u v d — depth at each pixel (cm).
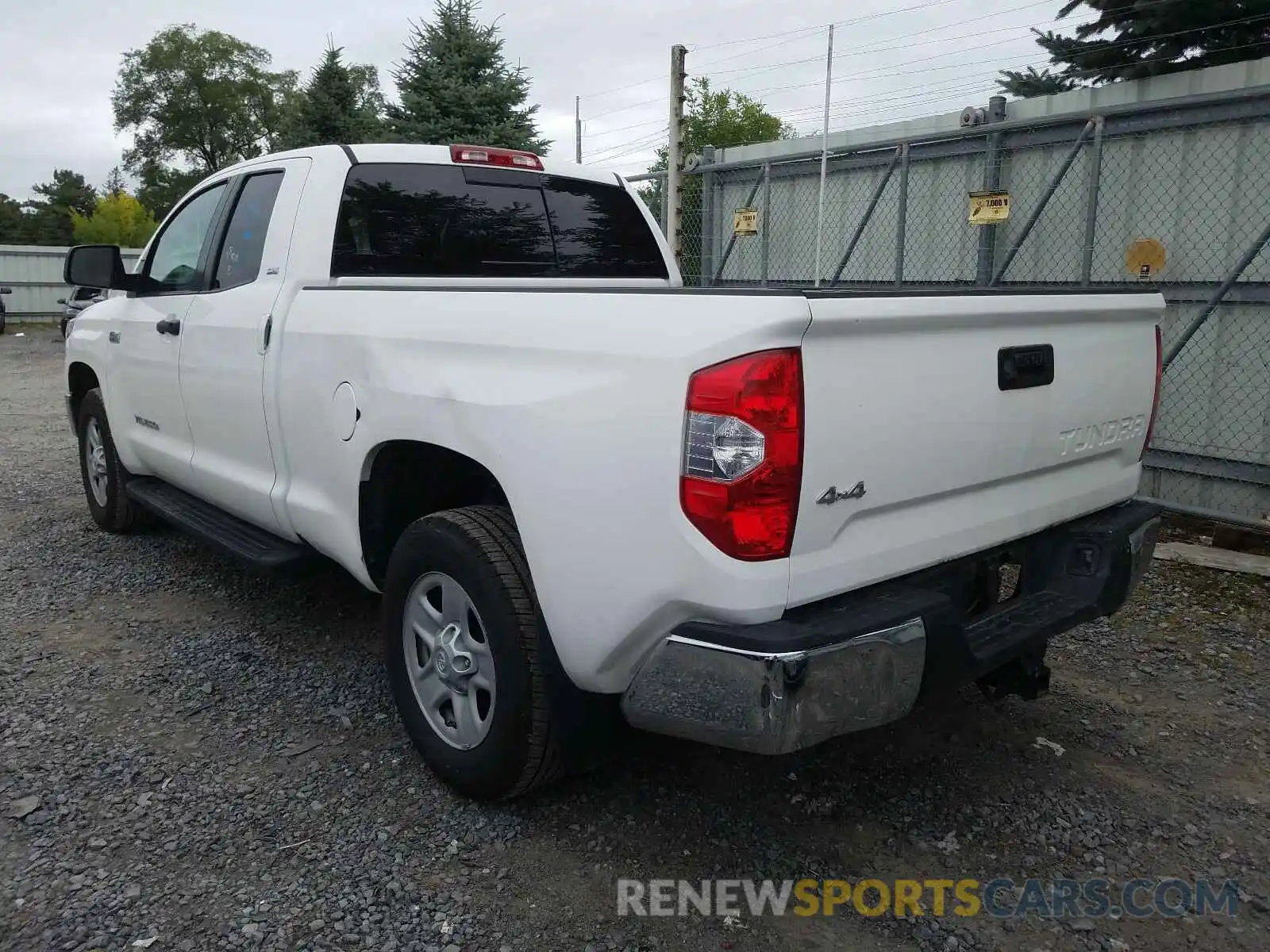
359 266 385
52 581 512
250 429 394
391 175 396
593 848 284
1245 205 580
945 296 249
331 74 2023
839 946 246
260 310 379
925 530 260
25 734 347
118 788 312
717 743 236
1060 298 284
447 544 289
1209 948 246
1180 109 595
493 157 425
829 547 237
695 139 3538
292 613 468
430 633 312
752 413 219
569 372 254
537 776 285
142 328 483
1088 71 861
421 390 295
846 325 227
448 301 297
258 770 325
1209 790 318
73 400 603
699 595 229
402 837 287
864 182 772
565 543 254
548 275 441
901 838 291
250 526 434
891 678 238
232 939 244
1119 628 453
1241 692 389
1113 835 293
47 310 2606
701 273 905
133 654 420
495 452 270
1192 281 609
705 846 285
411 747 340
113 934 245
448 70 1537
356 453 326
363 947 242
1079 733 356
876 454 240
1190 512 609
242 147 6250
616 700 283
